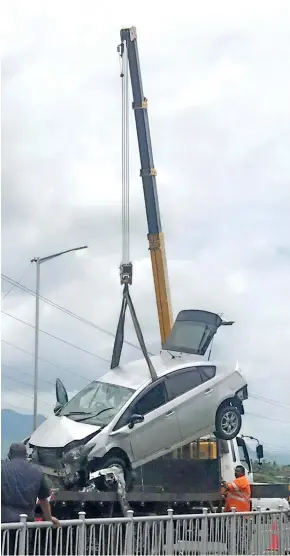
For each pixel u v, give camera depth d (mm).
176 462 13258
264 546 11375
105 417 12445
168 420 12820
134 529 9031
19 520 7867
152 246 17734
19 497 7957
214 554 10242
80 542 8164
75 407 12992
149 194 17875
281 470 16484
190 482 13312
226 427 13461
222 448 14203
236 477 13469
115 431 12227
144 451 12492
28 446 12352
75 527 8305
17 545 7340
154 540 9219
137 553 9000
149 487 12695
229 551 10523
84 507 11602
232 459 14312
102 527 8570
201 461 13547
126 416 12461
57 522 7930
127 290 14523
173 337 14406
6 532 7246
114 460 12102
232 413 13609
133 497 12156
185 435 13016
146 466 12984
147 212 17797
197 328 14266
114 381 13195
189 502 13070
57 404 13461
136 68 18016
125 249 15227
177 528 9656
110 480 11805
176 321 14562
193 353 14125
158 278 17484
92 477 11797
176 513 12938
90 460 11820
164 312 17375
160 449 12727
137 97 18125
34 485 8039
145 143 18000
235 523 10734
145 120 18062
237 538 10781
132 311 14250
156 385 12977
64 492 11344
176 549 9609
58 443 11898
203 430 13250
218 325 14242
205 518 10094
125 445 12281
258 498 15672
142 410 12672
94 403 12898
